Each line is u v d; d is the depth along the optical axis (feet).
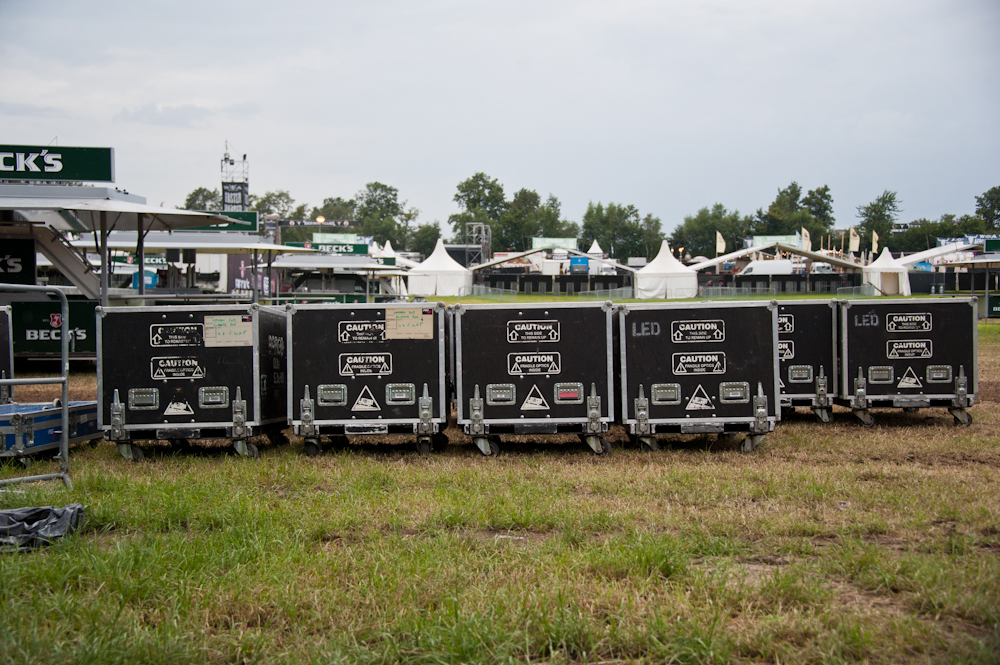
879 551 16.15
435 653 11.64
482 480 23.52
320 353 28.76
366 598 13.91
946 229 431.02
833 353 35.04
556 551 16.35
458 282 206.39
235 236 99.40
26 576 14.83
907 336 34.06
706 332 28.76
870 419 34.24
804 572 15.24
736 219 500.74
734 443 30.86
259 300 83.20
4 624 12.50
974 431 32.71
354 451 29.91
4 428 26.27
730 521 18.76
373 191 597.93
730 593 13.99
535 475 24.52
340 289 138.72
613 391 30.22
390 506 20.29
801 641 12.37
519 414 28.71
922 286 203.92
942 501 20.39
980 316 126.41
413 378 28.73
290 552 16.16
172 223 70.74
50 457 28.71
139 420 28.53
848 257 239.71
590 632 12.42
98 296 62.49
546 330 28.84
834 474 24.16
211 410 28.71
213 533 17.69
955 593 13.88
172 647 11.91
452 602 13.35
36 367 63.98
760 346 28.71
